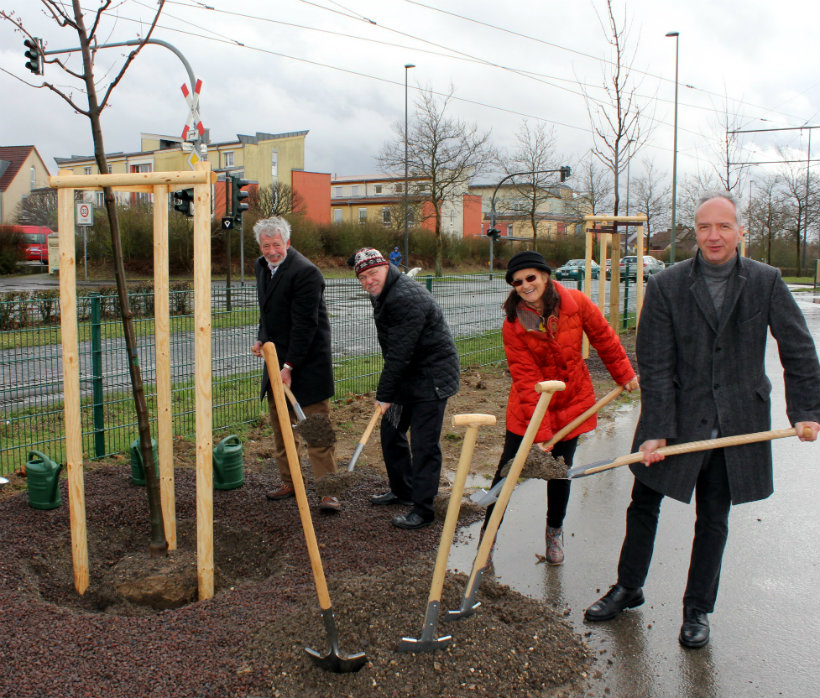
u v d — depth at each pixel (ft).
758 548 13.82
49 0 10.96
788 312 9.95
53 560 12.81
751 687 9.43
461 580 11.05
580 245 174.60
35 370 23.48
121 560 12.30
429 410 14.33
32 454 14.79
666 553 13.57
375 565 12.64
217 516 14.79
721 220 9.83
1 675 8.87
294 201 137.69
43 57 12.17
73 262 11.32
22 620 10.19
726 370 10.14
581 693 9.14
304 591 11.23
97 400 18.58
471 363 33.24
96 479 16.47
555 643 9.92
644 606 11.59
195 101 48.49
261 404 23.98
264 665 9.19
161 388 12.21
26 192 186.19
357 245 144.66
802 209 132.87
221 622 10.26
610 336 12.48
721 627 10.95
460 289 35.37
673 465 10.29
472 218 220.43
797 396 9.93
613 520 15.31
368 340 32.78
